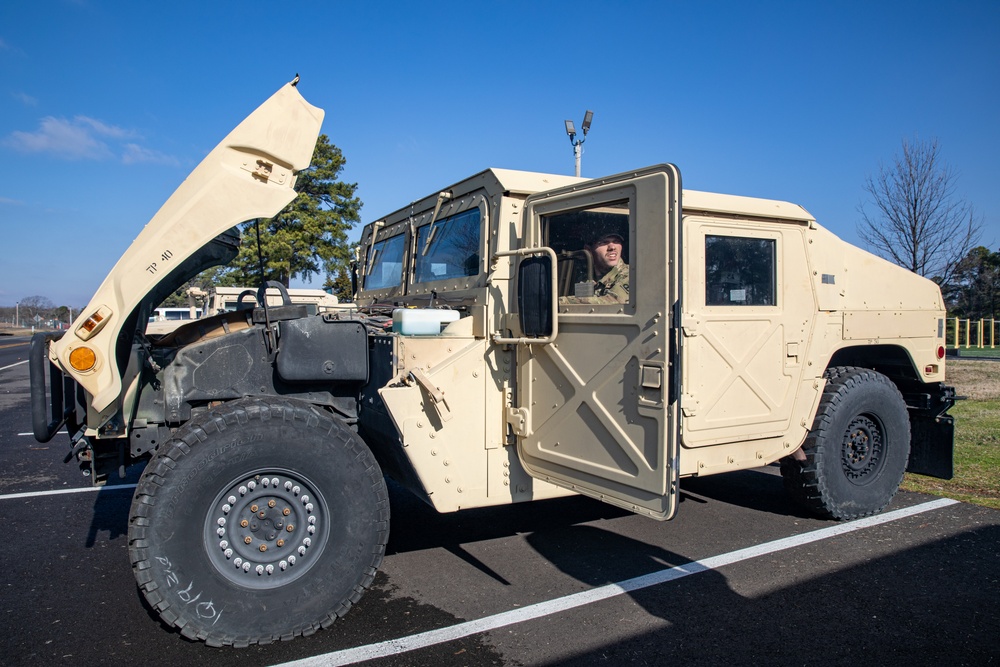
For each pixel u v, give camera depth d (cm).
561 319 344
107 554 428
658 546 433
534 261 328
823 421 452
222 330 368
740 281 397
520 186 367
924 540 438
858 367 507
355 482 314
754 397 404
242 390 331
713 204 388
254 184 324
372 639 311
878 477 487
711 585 370
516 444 374
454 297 400
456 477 353
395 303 499
